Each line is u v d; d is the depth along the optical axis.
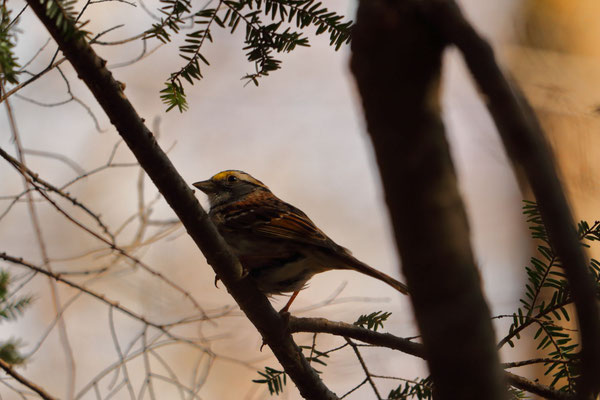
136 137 4.39
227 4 4.38
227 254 4.97
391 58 2.52
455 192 2.58
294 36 4.47
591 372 2.34
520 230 10.63
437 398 2.69
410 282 2.62
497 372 2.62
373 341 5.26
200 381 7.07
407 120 2.55
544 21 8.02
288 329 5.33
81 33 3.95
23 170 5.15
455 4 2.39
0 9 4.09
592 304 2.27
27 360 6.27
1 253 5.76
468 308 2.56
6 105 5.14
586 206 6.17
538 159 2.24
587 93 5.97
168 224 7.11
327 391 5.58
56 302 6.35
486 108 2.33
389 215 2.63
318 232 6.38
